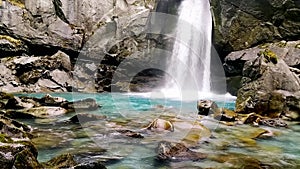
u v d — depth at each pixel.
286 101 11.33
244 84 13.55
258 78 12.54
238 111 11.59
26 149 4.59
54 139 7.29
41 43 21.81
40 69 20.02
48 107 10.98
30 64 19.77
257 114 11.09
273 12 17.61
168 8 21.39
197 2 20.95
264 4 17.72
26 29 21.72
